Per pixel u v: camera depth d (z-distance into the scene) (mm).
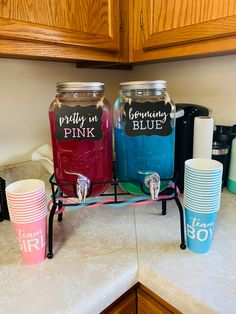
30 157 965
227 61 913
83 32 673
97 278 492
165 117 577
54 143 577
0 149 885
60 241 611
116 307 511
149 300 526
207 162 560
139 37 783
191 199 527
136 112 569
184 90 1059
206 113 858
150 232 642
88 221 703
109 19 730
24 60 874
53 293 458
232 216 717
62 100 560
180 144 790
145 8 742
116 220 706
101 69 1112
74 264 531
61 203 598
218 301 432
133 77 1212
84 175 582
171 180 628
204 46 665
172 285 473
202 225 533
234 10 587
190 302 447
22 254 528
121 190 770
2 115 866
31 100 924
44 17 589
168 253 559
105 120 580
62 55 654
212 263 524
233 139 849
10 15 535
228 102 946
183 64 1032
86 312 439
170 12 695
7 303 438
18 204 493
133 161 606
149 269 513
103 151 591
